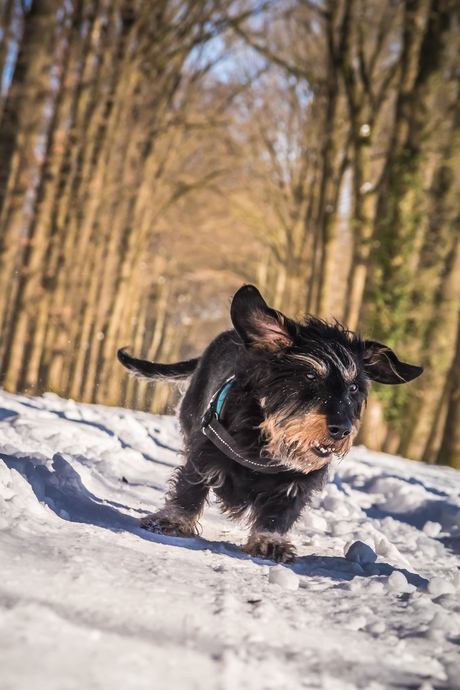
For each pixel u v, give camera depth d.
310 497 5.75
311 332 5.50
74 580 3.24
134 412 14.91
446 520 8.98
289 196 38.84
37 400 11.40
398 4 25.72
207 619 3.12
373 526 7.61
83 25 22.66
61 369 24.27
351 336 5.85
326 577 4.60
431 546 7.34
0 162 18.38
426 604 3.86
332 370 5.24
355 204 25.67
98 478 6.77
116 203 29.16
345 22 26.28
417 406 26.81
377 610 3.76
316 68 32.38
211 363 6.32
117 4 24.45
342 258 40.12
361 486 10.87
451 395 21.84
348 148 28.64
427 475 13.70
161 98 29.59
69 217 23.81
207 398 6.17
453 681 2.81
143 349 51.78
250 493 5.52
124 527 5.07
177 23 26.44
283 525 5.50
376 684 2.66
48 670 2.25
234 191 42.34
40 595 2.97
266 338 5.30
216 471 5.49
